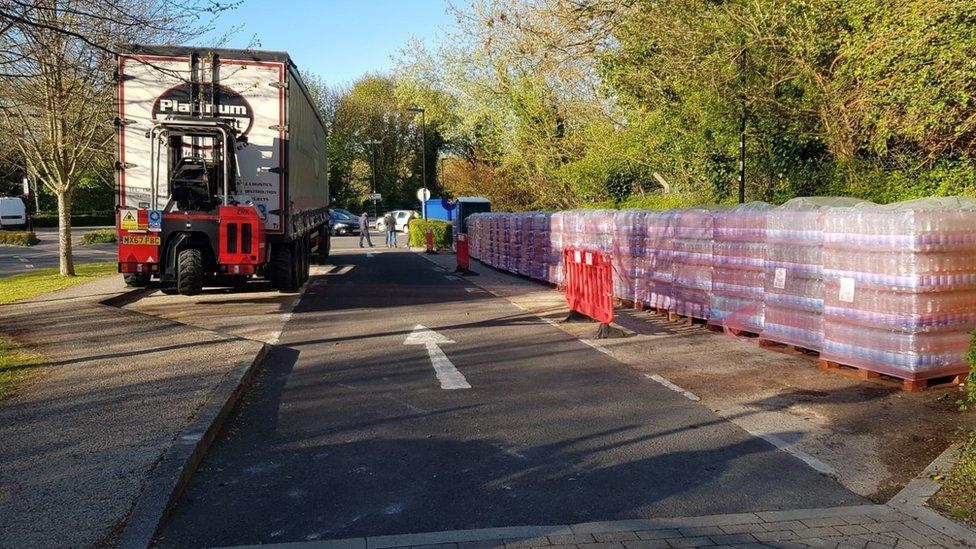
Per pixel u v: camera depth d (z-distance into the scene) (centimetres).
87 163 1889
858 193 1297
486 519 443
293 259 1557
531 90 2770
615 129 2366
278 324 1160
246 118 1402
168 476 480
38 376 749
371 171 7162
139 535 402
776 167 1577
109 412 621
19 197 5331
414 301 1469
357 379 796
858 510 459
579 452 564
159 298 1494
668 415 660
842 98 1304
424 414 664
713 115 1578
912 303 712
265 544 410
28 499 445
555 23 1395
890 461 545
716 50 1527
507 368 847
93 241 3725
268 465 537
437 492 486
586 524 436
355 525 435
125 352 870
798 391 733
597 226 1443
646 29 1517
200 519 443
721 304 1030
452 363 873
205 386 706
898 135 1158
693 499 475
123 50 1330
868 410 667
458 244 2172
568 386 763
